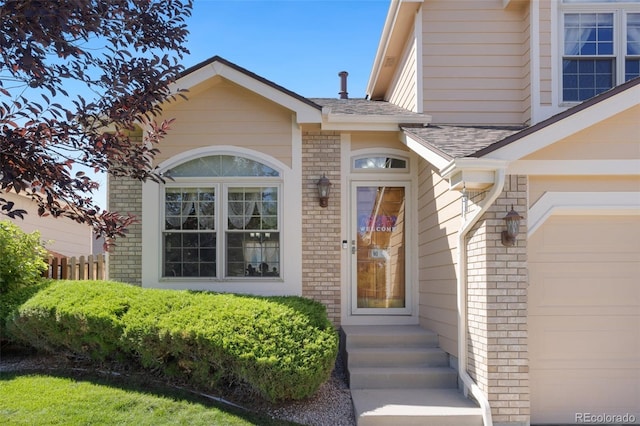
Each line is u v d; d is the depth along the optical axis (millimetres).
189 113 7824
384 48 9680
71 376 6242
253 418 5230
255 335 5543
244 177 7805
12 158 3391
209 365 5637
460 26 8195
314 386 5488
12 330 6883
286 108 7766
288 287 7719
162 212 7793
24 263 7754
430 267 7621
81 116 3688
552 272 6078
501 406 5473
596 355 6023
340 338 7770
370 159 8344
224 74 7527
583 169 5613
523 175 5641
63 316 6270
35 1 3045
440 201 7109
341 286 8125
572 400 5992
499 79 8141
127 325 5934
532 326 6059
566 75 7840
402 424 5418
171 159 7762
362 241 8305
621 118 5652
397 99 10195
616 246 6051
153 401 5488
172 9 4211
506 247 5602
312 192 8070
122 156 4023
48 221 13625
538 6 7828
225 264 7773
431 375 6457
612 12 7828
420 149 6742
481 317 5727
